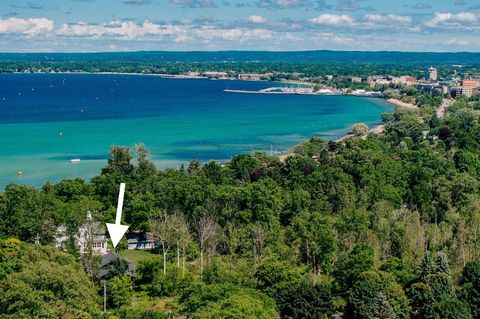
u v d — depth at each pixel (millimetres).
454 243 174875
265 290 149000
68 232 181375
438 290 141125
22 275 127938
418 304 139625
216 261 170625
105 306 150375
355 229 185000
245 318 122688
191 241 189625
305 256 176625
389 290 140250
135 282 170500
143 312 141875
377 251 174500
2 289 123750
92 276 159875
